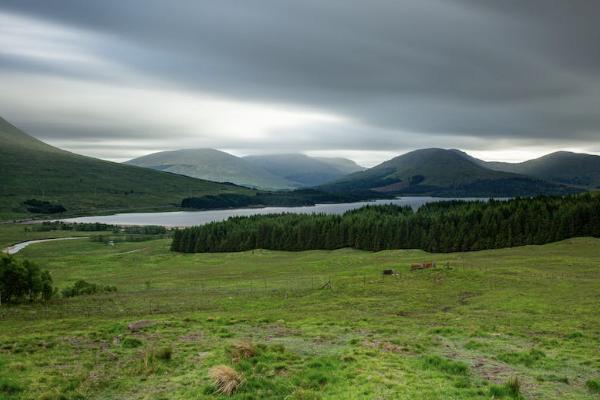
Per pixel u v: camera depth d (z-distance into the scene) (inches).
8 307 2253.9
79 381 903.1
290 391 812.0
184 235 7263.8
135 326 1475.1
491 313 1822.1
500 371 956.0
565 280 2605.8
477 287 2503.7
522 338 1301.7
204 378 900.0
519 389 815.7
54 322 1736.0
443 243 6279.5
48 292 2578.7
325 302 2235.5
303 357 1045.2
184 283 3447.3
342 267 4183.1
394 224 6840.6
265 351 1080.2
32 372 970.1
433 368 953.5
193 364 1009.5
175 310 2089.1
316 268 4229.8
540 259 3595.0
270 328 1462.8
